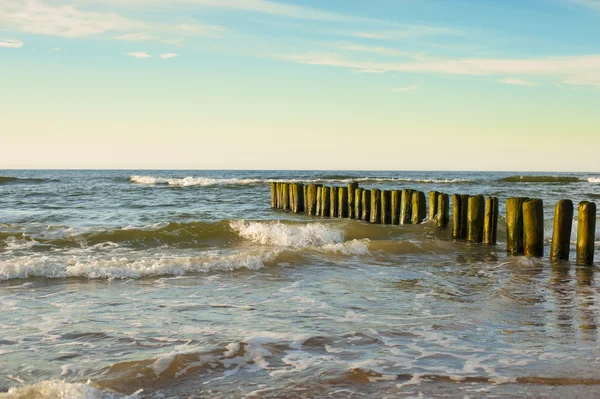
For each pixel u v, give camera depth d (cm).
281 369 468
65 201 2550
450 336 568
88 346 530
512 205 1098
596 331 594
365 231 1365
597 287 828
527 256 1068
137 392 420
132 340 548
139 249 1173
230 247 1227
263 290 794
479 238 1223
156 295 752
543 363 485
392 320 631
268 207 2241
